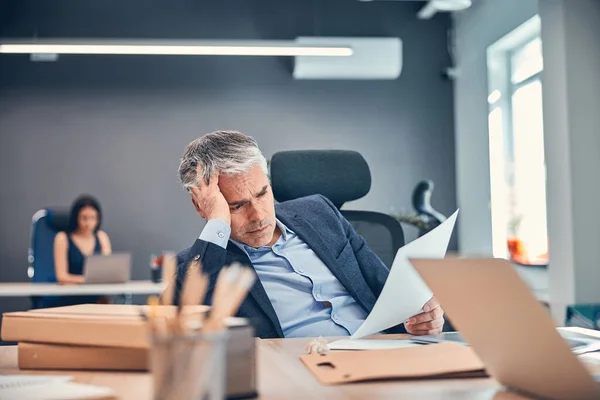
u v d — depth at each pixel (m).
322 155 2.15
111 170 6.23
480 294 0.75
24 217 6.16
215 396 0.61
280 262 1.80
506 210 5.46
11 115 6.20
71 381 0.89
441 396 0.79
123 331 0.96
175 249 6.22
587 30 3.98
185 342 0.60
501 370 0.81
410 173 6.35
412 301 1.24
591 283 3.89
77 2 6.23
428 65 6.41
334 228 1.88
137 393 0.82
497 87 5.57
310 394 0.80
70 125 6.23
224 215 1.65
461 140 6.22
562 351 0.69
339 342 1.22
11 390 0.79
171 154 6.27
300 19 6.37
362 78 6.34
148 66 6.28
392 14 6.42
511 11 5.07
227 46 5.23
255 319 1.65
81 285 4.60
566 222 3.96
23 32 6.18
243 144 1.70
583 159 3.94
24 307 6.04
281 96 6.32
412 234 6.12
